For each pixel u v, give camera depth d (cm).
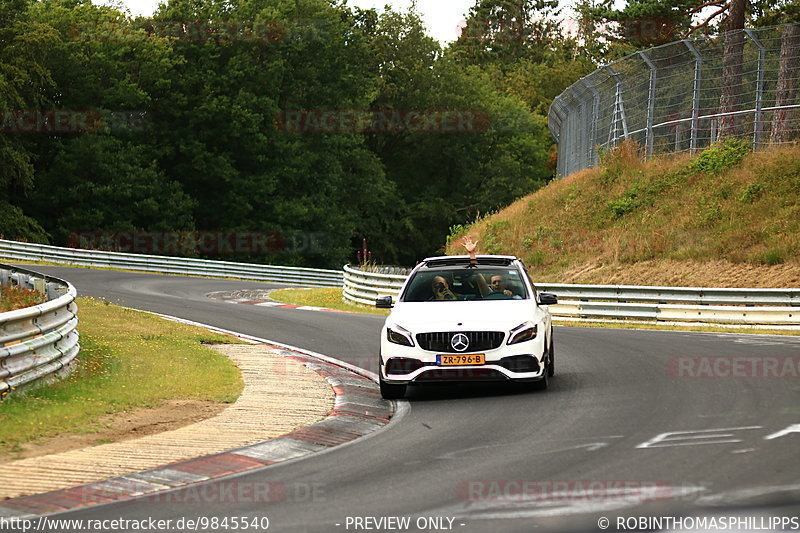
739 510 1680
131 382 3281
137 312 5922
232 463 2247
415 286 3512
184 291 8912
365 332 5344
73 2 17800
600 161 9694
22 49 14825
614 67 9775
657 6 11669
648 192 8725
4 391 2797
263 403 3073
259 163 18525
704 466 2023
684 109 9238
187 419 2780
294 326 5669
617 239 8181
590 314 6341
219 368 3750
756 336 4953
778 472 1945
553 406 2938
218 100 17562
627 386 3284
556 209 9312
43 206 16525
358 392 3400
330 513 1753
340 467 2184
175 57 17550
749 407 2769
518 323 3191
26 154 15350
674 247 7744
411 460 2233
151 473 2117
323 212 18950
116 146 16775
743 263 7138
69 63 16475
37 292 5231
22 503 1864
